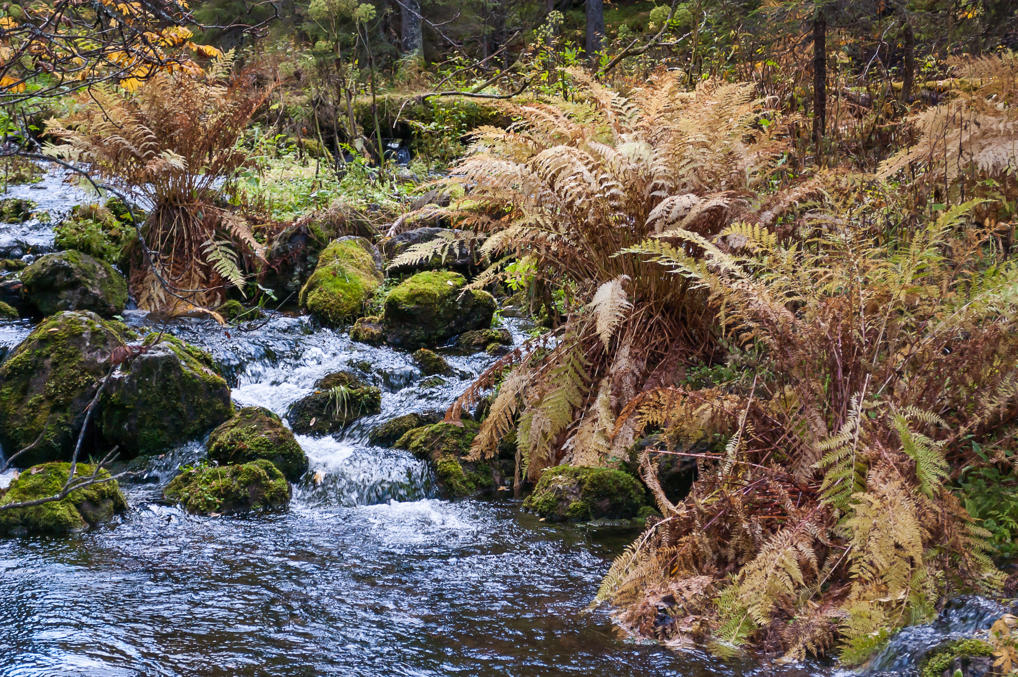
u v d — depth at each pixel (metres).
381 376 6.00
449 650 2.91
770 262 3.66
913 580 2.84
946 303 3.54
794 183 5.41
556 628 3.09
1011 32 6.69
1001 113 4.82
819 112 6.08
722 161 4.77
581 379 4.96
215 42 14.36
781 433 3.58
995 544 3.10
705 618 3.06
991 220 4.20
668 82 5.25
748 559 3.25
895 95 6.59
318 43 10.41
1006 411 3.40
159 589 3.42
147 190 7.32
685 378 4.60
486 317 6.81
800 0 6.45
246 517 4.51
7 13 2.67
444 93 9.63
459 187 6.37
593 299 4.59
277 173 9.33
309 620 3.14
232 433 5.04
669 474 4.50
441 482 4.94
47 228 8.11
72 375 5.14
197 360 5.72
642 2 19.23
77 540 4.04
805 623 2.91
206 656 2.82
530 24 17.23
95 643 2.88
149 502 4.66
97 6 2.70
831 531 3.18
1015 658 2.38
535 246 5.16
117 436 5.11
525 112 5.27
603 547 4.00
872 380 3.37
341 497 4.82
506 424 4.95
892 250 4.34
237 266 7.53
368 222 8.15
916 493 3.05
